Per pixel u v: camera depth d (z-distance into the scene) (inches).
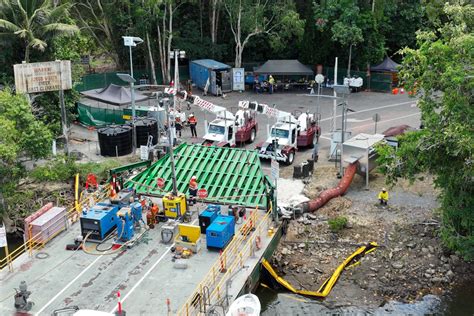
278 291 908.6
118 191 1120.8
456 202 928.3
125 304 767.7
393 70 2389.3
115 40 2524.6
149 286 812.0
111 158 1457.9
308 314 853.2
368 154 1253.1
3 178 1087.0
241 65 2642.7
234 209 1004.6
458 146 823.1
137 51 2571.4
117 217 941.8
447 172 931.3
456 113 836.6
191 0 2440.9
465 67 832.3
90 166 1279.5
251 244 897.5
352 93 2364.7
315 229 1095.0
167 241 939.3
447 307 871.1
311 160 1355.8
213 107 1485.0
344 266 971.9
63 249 928.9
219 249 906.7
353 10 2287.2
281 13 2385.6
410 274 953.5
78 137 1684.3
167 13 2519.7
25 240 949.8
